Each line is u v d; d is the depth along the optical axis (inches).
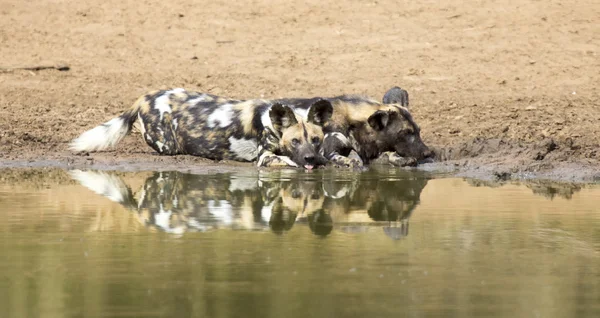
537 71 2343.8
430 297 638.5
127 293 644.7
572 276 701.3
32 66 2384.4
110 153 1627.7
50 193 1155.9
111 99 2145.7
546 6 2783.0
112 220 943.0
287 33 2672.2
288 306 614.2
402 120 1561.3
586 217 969.5
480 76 2311.8
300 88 2239.2
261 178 1334.9
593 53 2468.0
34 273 702.5
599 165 1427.2
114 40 2618.1
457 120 1877.5
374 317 591.2
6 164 1493.6
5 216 969.5
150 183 1268.5
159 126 1628.9
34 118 1919.3
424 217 970.7
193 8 2834.6
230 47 2576.3
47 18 2751.0
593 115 1918.1
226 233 869.8
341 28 2696.9
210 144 1592.0
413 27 2687.0
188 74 2365.9
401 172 1422.2
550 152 1526.8
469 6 2807.6
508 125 1812.3
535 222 937.5
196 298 632.4
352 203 1080.8
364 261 744.3
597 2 2805.1
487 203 1077.1
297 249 791.1
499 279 690.2
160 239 835.4
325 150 1526.8
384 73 2348.7
